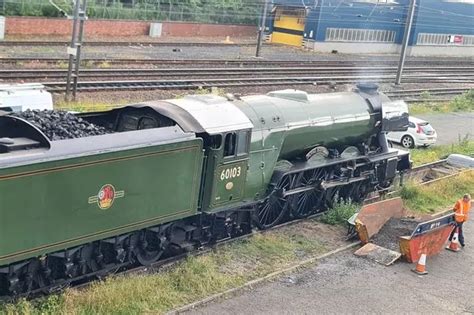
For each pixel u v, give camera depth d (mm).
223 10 54312
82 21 22500
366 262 13398
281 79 32906
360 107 16906
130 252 11438
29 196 9156
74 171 9672
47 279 10445
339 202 16766
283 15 53812
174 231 12391
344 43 53969
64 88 24047
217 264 12352
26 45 32844
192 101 12836
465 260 14219
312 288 11945
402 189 18156
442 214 16938
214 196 12461
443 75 45531
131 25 44781
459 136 26297
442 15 61406
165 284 11094
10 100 15961
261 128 13531
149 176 10922
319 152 15898
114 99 23984
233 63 36625
